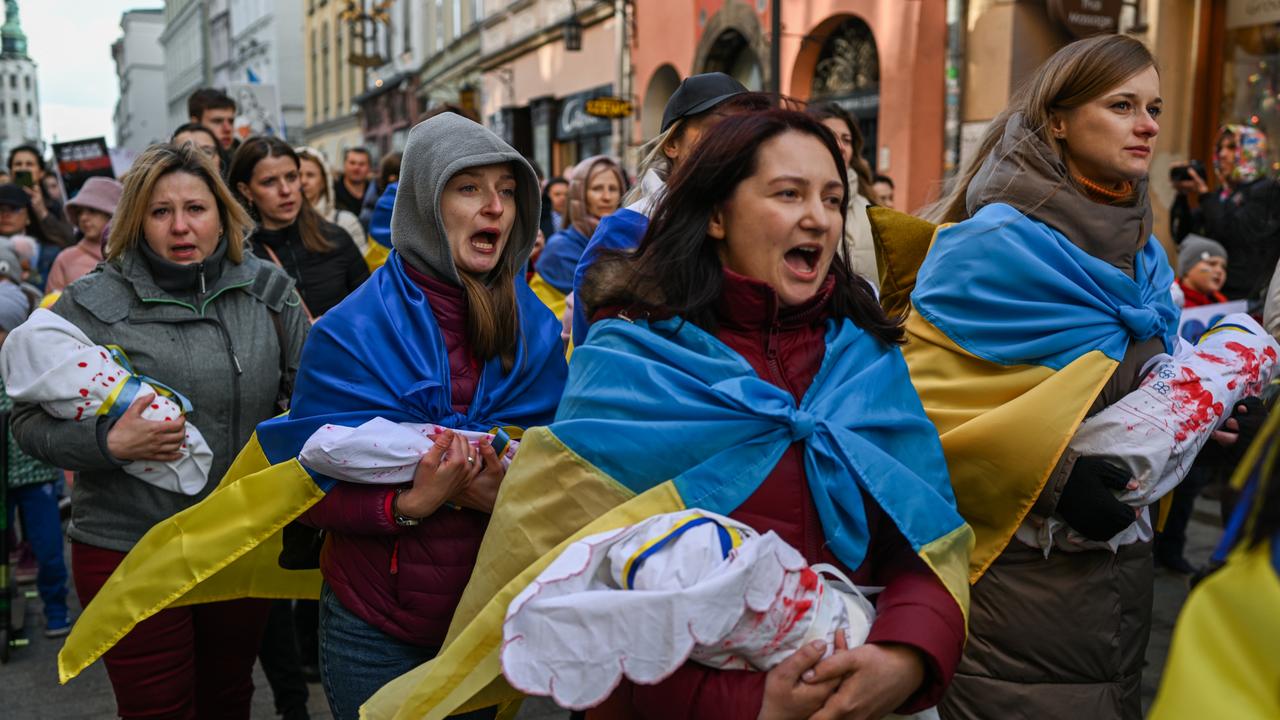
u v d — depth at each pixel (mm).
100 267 2893
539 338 2412
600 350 1785
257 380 2924
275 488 2279
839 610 1586
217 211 2914
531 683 1479
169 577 2396
